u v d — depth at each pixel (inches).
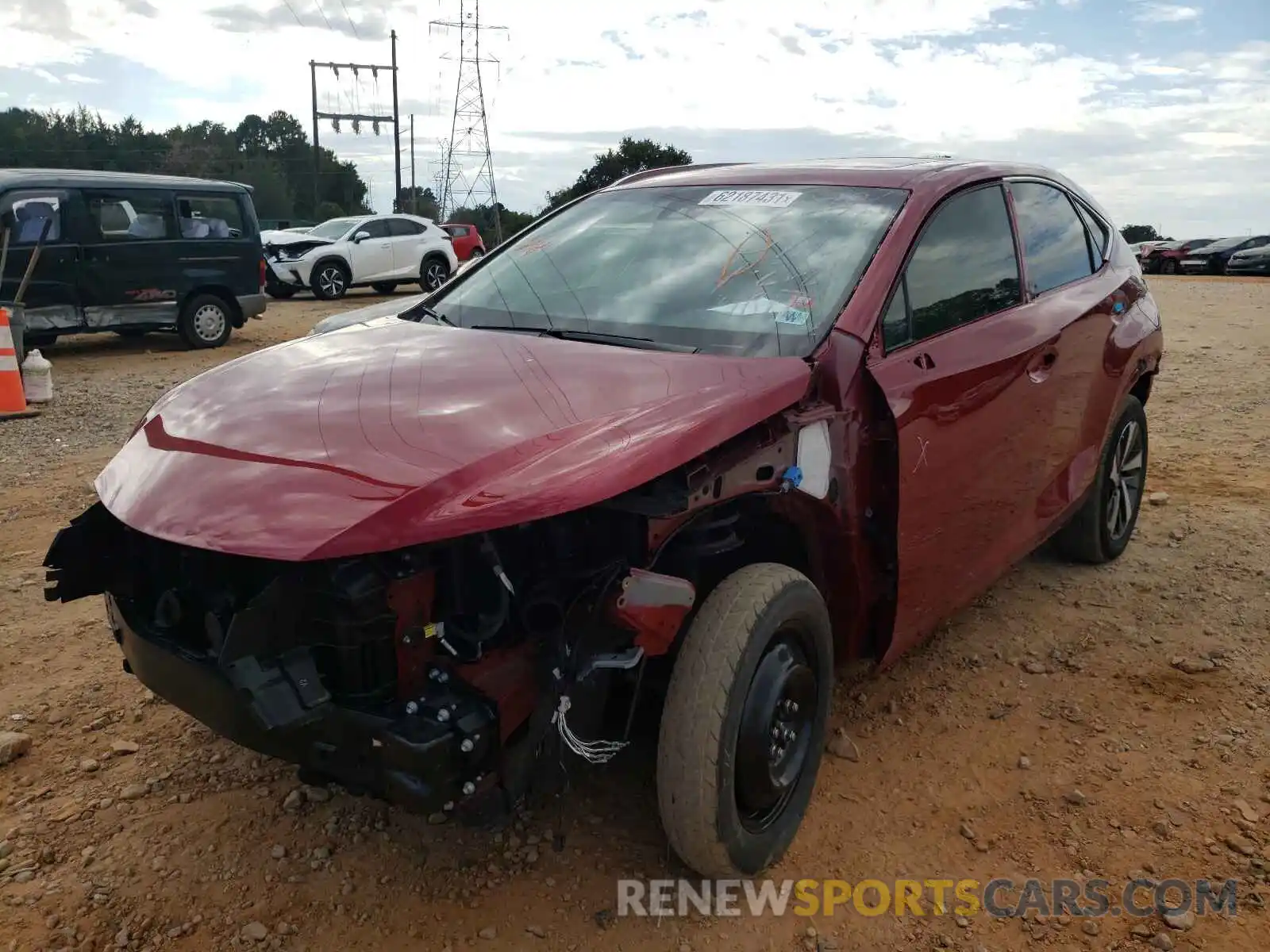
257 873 109.4
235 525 87.0
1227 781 126.0
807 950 99.9
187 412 110.4
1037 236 160.1
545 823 117.3
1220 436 294.7
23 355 364.5
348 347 124.6
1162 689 149.0
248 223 519.8
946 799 123.5
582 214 158.2
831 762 130.9
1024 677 153.2
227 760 130.3
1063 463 160.6
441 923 102.4
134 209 477.4
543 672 91.9
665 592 92.5
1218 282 1032.2
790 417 107.6
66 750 132.7
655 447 92.5
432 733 86.0
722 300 125.6
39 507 234.1
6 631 166.7
